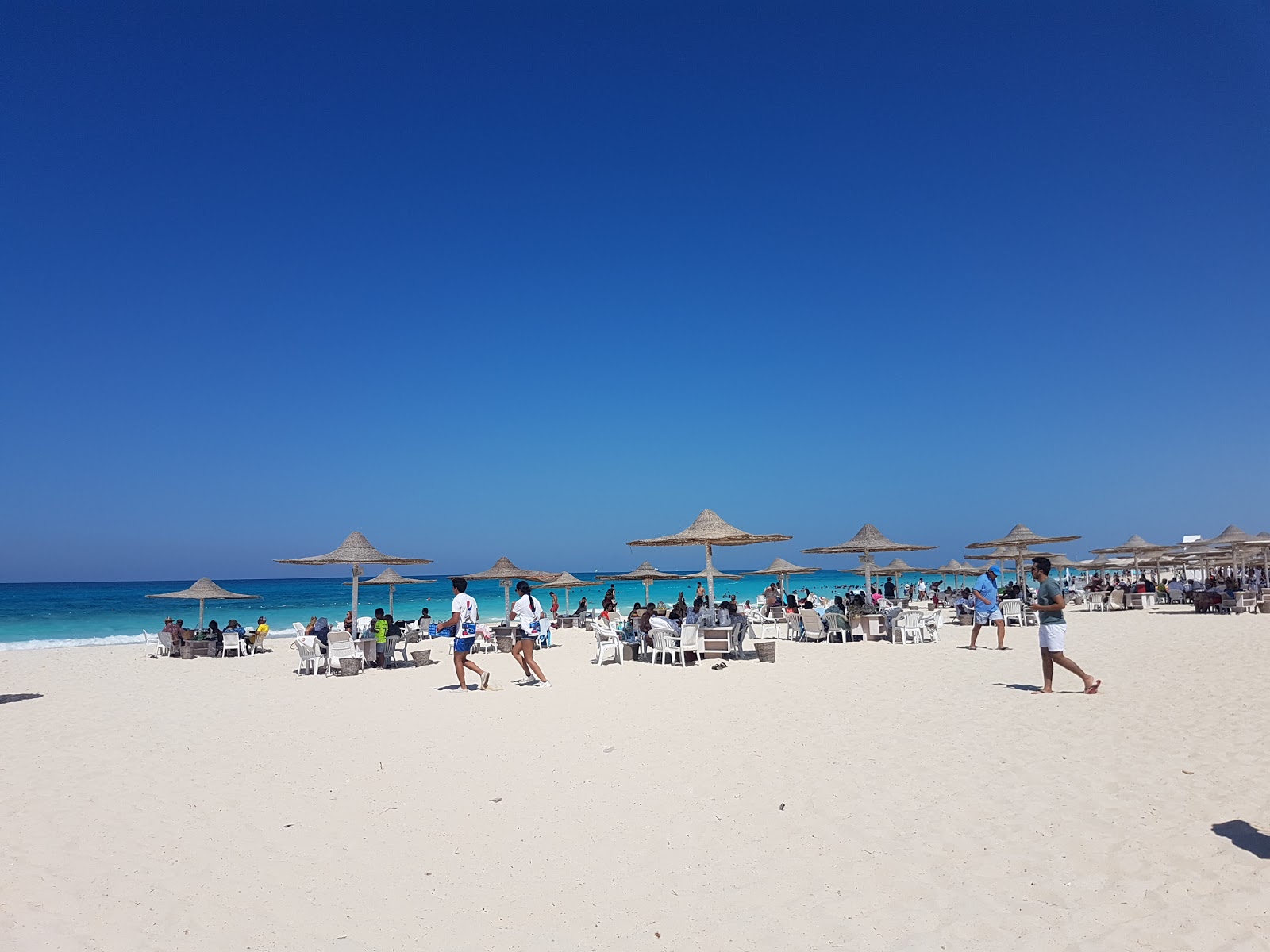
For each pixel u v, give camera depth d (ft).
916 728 25.80
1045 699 30.58
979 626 50.72
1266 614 73.10
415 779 21.29
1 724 31.68
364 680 46.26
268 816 18.29
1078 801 17.34
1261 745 21.74
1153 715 26.48
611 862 14.85
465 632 39.34
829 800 18.17
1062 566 110.83
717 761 22.24
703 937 11.78
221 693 41.50
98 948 11.84
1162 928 11.41
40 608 170.71
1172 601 94.53
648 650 52.01
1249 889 12.54
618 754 23.43
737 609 60.44
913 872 13.85
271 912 13.07
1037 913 12.10
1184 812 16.33
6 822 18.08
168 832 17.19
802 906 12.69
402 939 12.00
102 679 49.62
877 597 80.38
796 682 38.22
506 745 25.36
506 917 12.68
